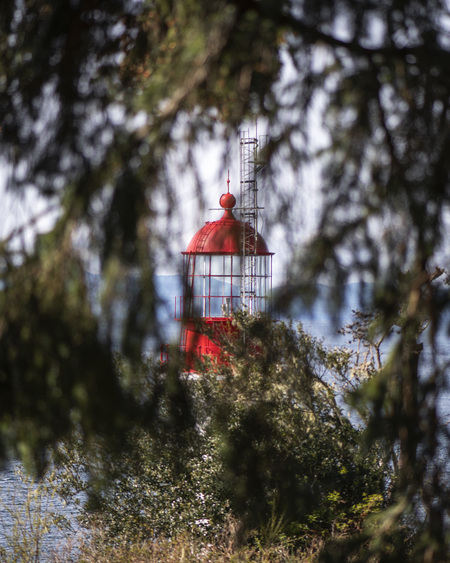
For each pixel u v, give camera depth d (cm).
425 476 858
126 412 676
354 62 762
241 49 686
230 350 2464
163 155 713
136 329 654
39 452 670
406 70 778
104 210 678
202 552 3231
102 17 832
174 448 1170
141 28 895
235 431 1695
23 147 777
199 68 687
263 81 843
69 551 3319
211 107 840
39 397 640
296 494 2594
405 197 761
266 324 1106
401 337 830
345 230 761
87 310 649
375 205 766
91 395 638
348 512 3186
